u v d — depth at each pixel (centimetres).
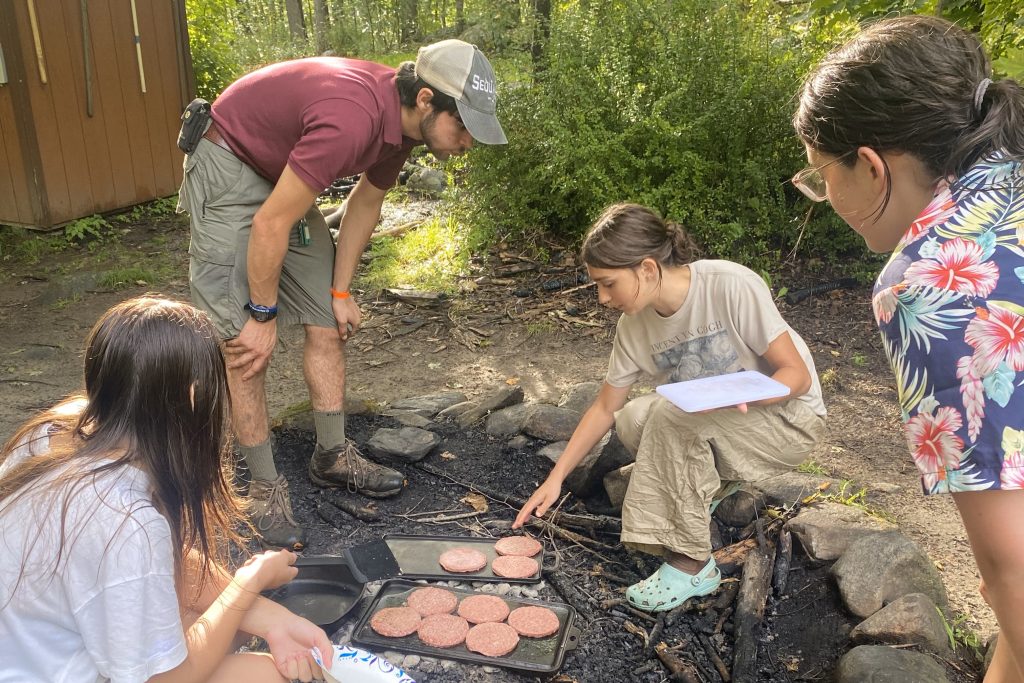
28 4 625
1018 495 105
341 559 253
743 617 233
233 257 262
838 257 538
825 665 220
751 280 227
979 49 121
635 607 243
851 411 384
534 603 241
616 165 531
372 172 285
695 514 232
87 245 669
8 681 143
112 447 143
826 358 443
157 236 694
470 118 255
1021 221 111
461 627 227
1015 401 104
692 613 242
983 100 117
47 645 143
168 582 144
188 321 147
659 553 247
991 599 112
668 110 533
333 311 289
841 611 236
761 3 571
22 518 139
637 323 245
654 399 262
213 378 148
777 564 255
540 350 480
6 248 651
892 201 126
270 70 259
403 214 731
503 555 261
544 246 610
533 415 345
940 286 109
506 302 546
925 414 110
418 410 379
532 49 621
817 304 496
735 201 538
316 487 309
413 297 547
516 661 216
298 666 178
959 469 106
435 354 479
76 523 136
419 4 1647
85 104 681
